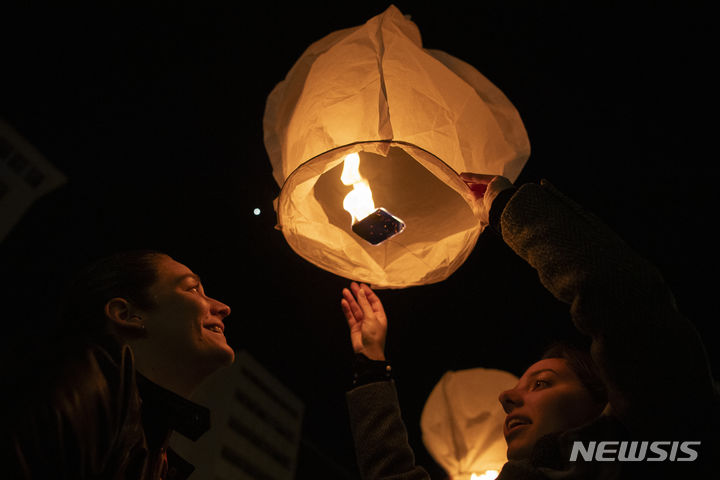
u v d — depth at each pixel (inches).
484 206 62.2
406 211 75.4
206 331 57.9
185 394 57.4
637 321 43.7
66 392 39.4
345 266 75.0
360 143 60.6
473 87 73.0
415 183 75.5
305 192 69.7
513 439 63.4
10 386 41.4
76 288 56.3
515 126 73.0
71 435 37.9
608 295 44.9
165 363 54.7
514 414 65.0
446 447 108.1
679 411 43.4
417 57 70.1
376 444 73.4
